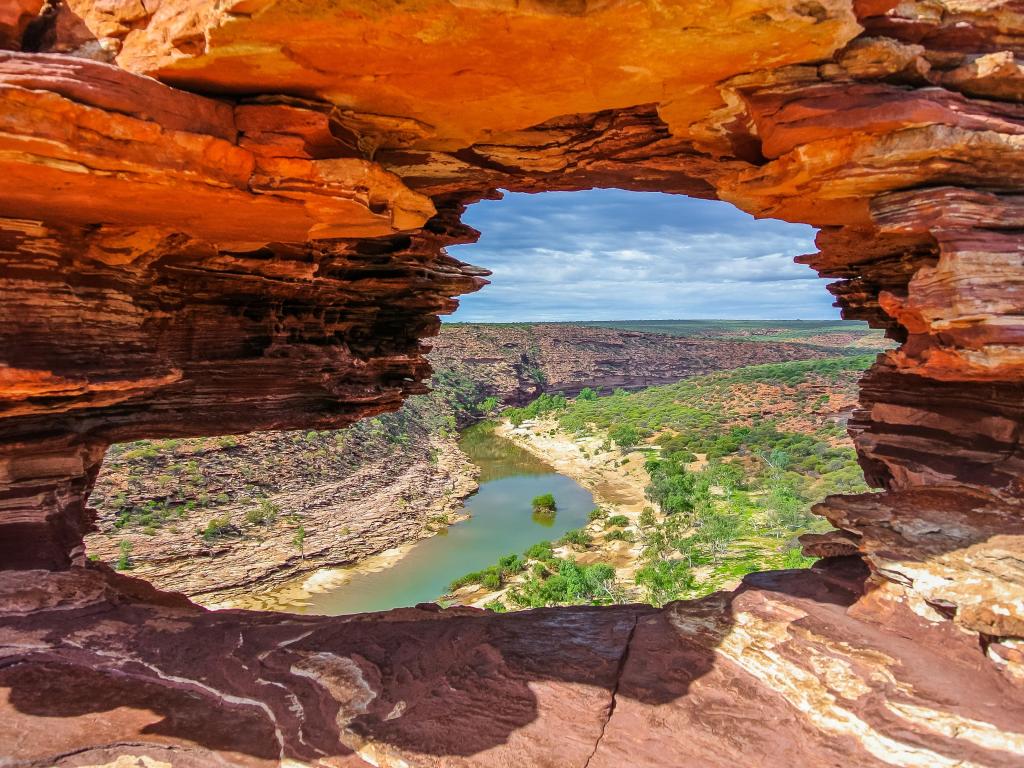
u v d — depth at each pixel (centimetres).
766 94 901
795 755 758
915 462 1299
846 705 818
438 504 8538
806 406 12300
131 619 1054
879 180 942
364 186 952
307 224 1063
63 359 1049
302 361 1620
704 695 869
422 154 1174
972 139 871
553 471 11025
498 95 897
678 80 867
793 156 957
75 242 1061
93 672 905
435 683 908
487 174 1322
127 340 1168
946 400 1290
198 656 959
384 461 9756
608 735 800
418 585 5950
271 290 1530
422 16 700
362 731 802
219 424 1559
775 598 1080
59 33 834
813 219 1195
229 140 868
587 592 5200
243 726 812
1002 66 888
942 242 938
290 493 7912
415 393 2039
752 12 711
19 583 1062
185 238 1211
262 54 768
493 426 16025
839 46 812
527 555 6488
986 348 930
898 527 1062
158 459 7575
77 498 1235
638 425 13488
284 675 920
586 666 945
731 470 9094
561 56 789
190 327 1467
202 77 823
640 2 688
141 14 793
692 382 16788
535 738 793
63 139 746
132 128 780
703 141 1095
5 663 909
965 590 907
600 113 1087
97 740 772
